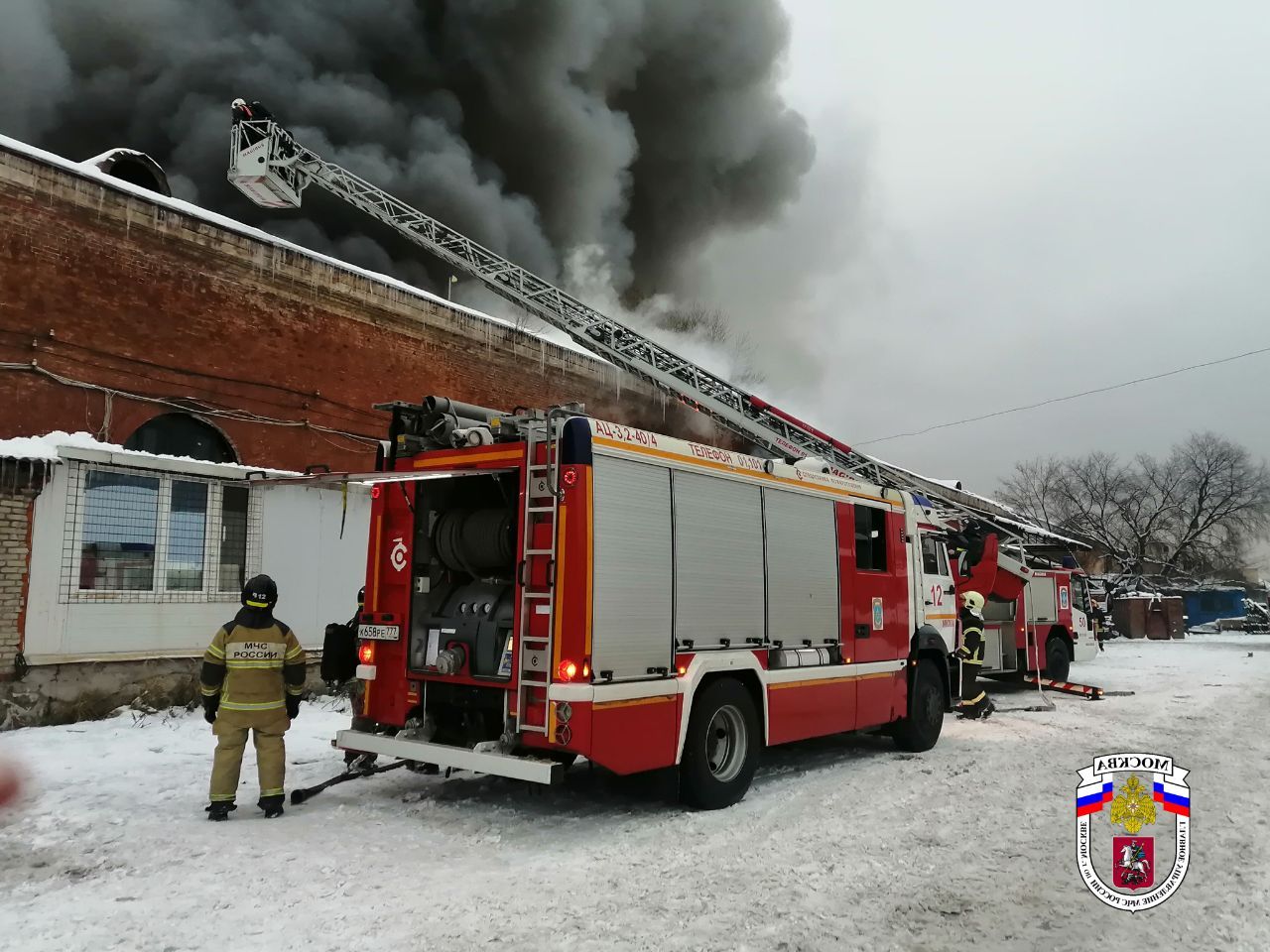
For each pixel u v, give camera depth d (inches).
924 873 182.9
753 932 149.0
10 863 178.2
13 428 387.9
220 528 380.2
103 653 335.0
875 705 305.1
